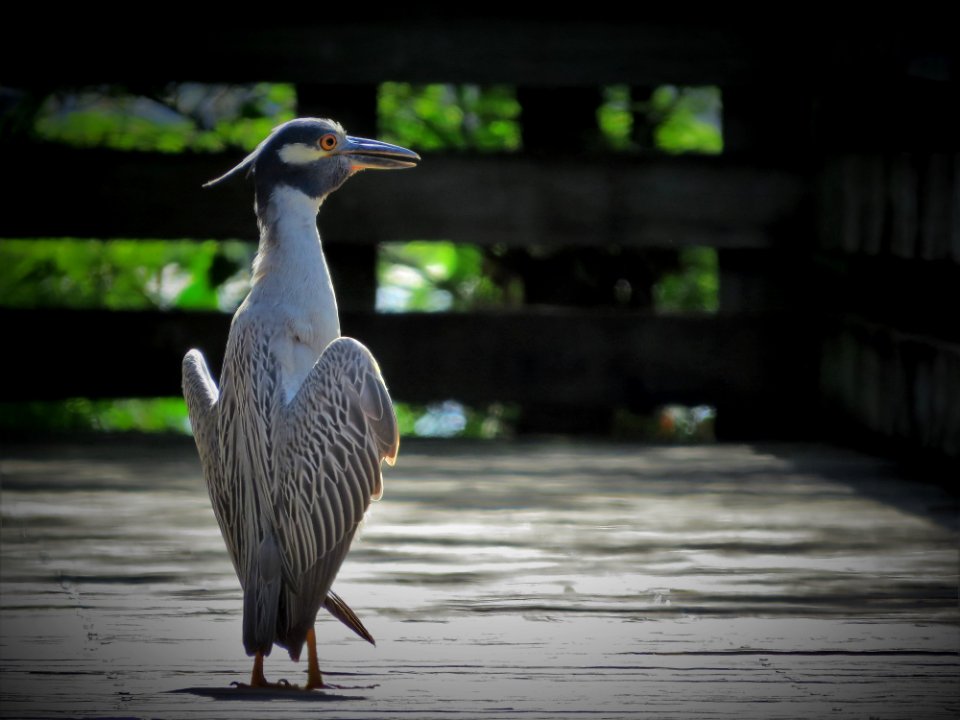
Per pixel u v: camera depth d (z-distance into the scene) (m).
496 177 12.49
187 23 12.43
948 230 10.07
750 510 9.68
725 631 6.69
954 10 9.89
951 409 10.34
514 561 8.17
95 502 9.79
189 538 8.69
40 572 7.83
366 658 6.25
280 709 5.50
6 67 12.41
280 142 6.27
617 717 5.43
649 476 10.99
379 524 9.20
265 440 5.67
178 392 12.55
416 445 12.46
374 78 12.49
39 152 12.30
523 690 5.77
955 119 9.97
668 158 12.59
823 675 5.98
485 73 12.55
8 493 10.10
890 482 10.70
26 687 5.81
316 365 5.65
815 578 7.76
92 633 6.64
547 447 12.39
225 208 12.38
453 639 6.55
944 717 5.45
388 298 16.11
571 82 12.55
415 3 12.47
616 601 7.26
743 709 5.53
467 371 12.62
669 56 12.56
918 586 7.58
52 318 12.45
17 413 15.49
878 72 11.21
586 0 12.52
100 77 12.47
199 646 6.44
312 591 5.67
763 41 12.55
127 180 12.35
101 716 5.43
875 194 11.50
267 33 12.43
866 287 12.30
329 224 12.42
